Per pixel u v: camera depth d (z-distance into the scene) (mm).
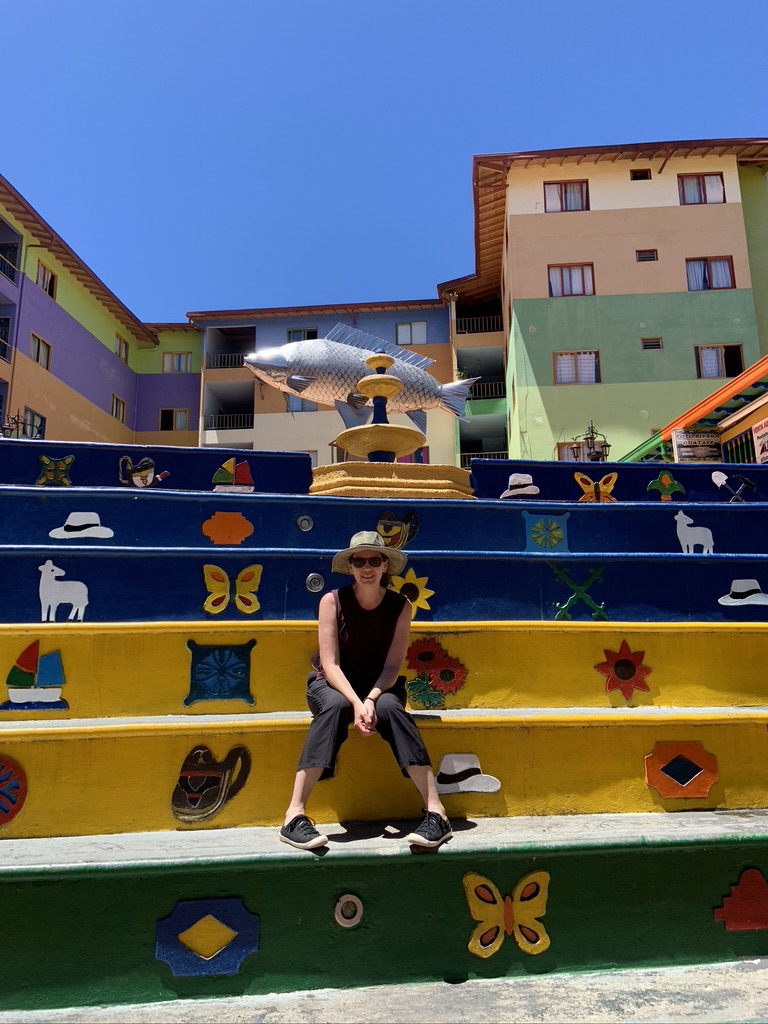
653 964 3078
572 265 24156
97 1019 2682
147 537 4961
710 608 4582
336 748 3156
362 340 9180
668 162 24469
